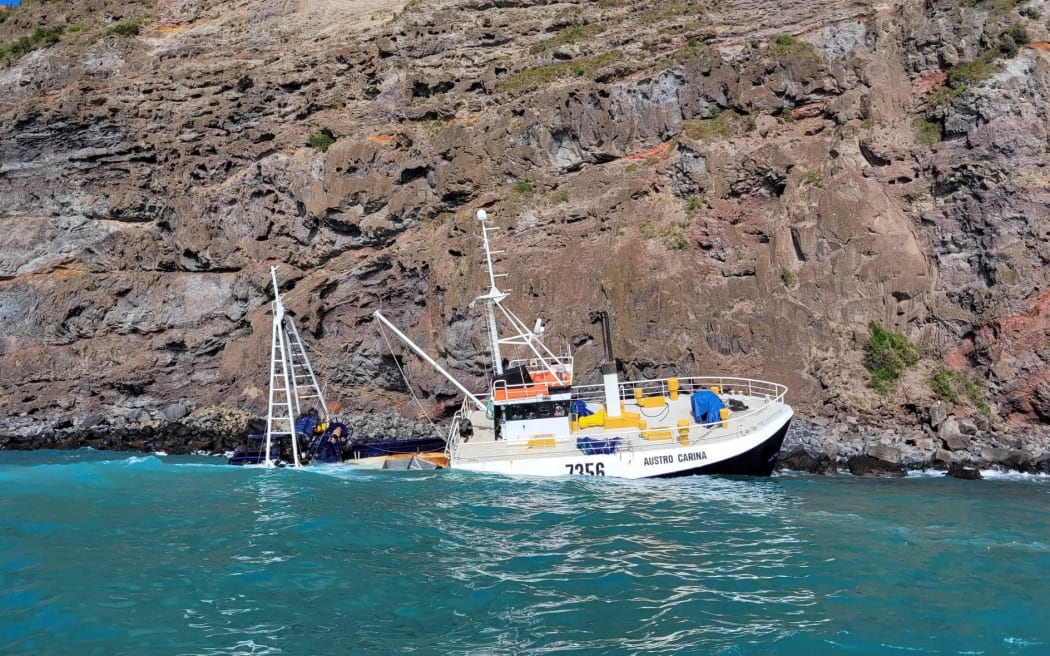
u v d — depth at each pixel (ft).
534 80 142.00
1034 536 68.44
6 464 109.19
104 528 75.82
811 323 108.68
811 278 110.83
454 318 120.88
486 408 98.22
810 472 93.25
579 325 116.37
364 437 117.39
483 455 92.02
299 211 140.05
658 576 60.59
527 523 73.87
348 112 151.94
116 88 166.20
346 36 171.53
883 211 111.34
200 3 195.21
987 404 101.24
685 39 140.05
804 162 117.91
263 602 57.72
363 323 132.26
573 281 118.32
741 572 61.05
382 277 131.23
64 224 152.35
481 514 76.69
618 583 59.41
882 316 108.17
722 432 87.92
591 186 126.82
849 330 107.96
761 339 109.29
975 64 115.44
